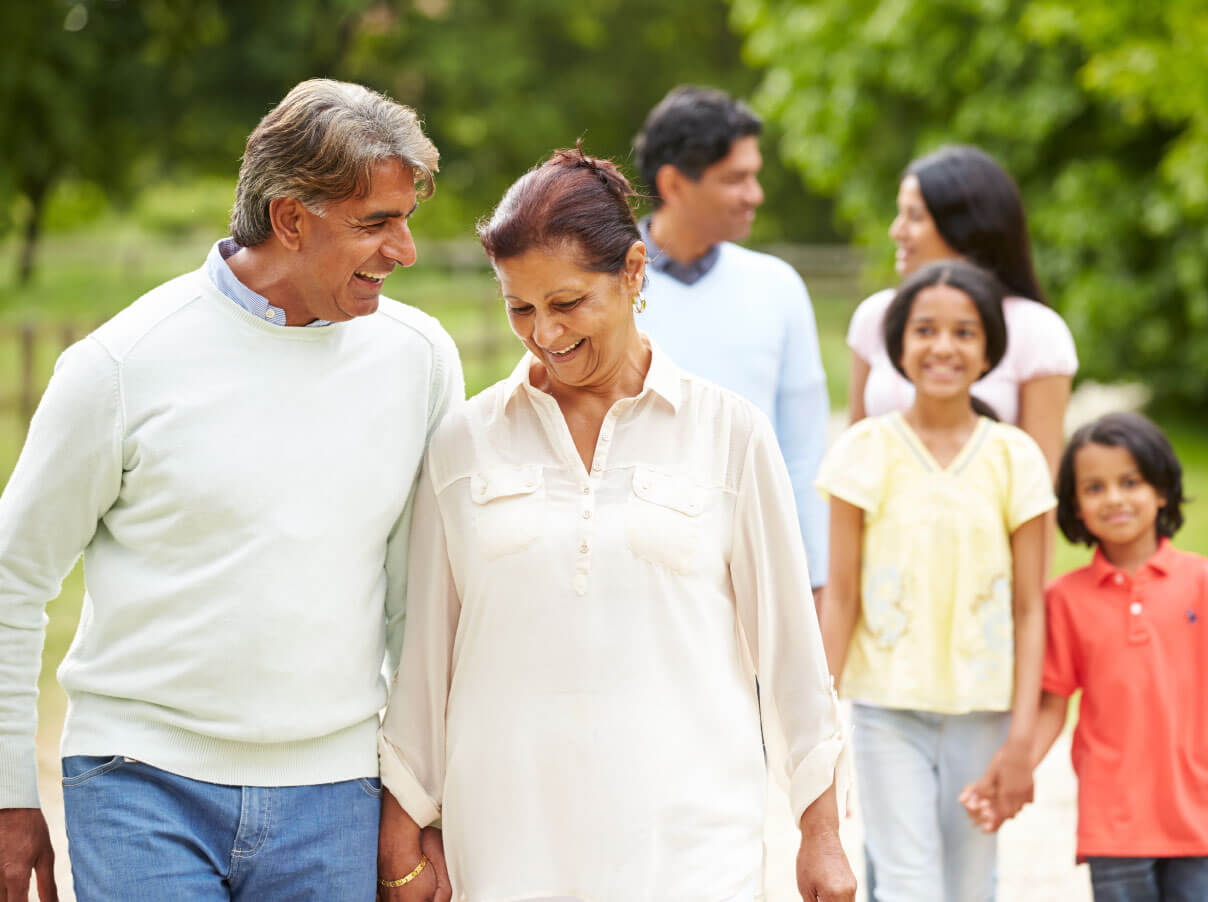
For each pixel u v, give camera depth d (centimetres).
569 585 269
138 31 2694
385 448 280
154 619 269
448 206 3256
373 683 285
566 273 257
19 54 2481
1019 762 371
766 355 410
